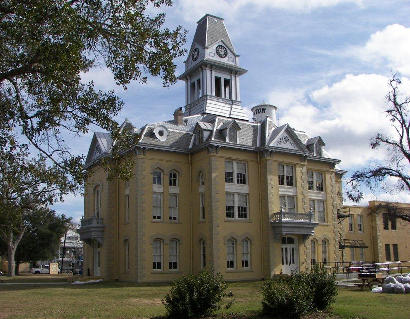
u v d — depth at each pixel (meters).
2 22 14.36
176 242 41.00
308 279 18.72
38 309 20.56
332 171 48.16
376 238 55.91
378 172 37.00
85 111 16.83
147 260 38.91
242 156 41.81
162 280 39.31
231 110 52.72
